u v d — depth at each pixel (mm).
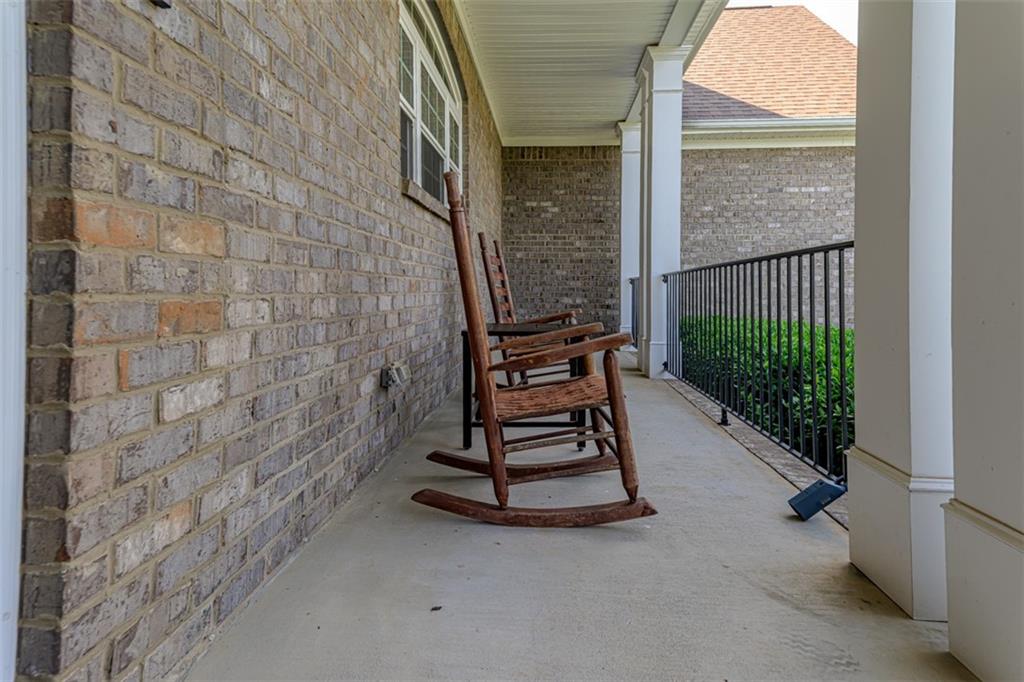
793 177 8039
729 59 8758
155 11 969
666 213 5148
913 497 1262
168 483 1013
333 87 1820
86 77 816
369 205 2191
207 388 1134
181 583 1055
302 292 1598
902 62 1277
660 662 1113
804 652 1145
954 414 1115
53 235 793
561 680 1062
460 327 4430
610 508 1781
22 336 788
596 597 1357
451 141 4629
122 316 893
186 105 1059
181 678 1050
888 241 1344
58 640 784
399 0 2682
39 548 786
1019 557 959
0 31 758
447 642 1174
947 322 1260
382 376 2371
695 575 1468
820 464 2518
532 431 3117
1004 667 992
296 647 1150
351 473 2021
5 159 768
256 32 1329
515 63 5422
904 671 1084
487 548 1628
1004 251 983
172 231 1019
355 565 1513
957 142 1079
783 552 1603
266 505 1396
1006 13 963
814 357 2309
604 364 1815
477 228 5496
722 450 2695
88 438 822
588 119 7121
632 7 4383
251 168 1306
